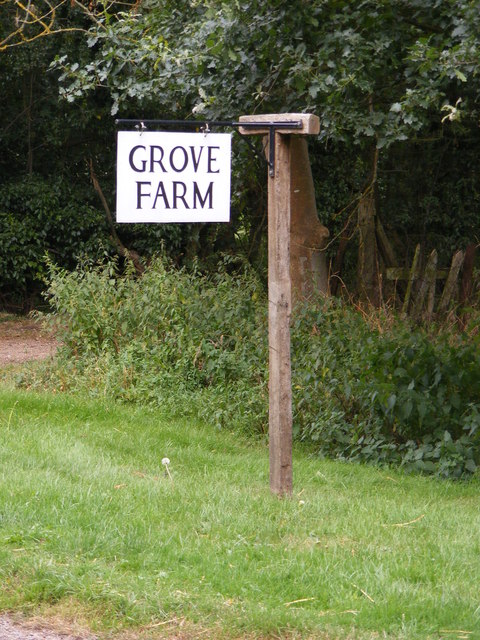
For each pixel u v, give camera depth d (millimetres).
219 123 7660
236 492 7992
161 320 13609
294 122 7559
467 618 5254
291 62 10828
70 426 10570
